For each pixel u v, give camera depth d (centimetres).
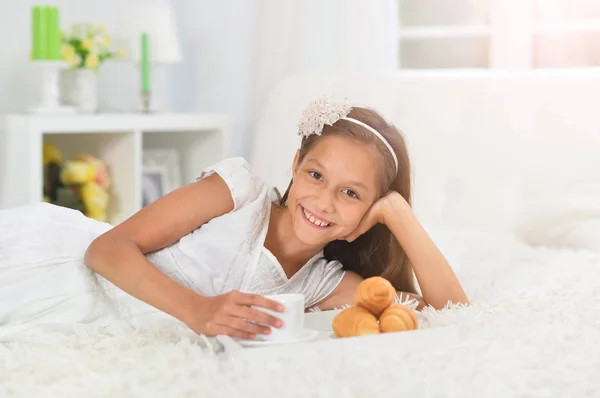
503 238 220
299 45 338
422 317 148
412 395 109
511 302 158
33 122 296
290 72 341
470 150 250
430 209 252
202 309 134
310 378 112
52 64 314
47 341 134
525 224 236
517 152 242
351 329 133
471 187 247
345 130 156
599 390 116
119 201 334
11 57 339
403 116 265
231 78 364
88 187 321
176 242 161
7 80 338
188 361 120
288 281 166
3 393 112
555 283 177
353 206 156
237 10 359
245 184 163
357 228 165
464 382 114
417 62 327
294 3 338
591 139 232
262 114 300
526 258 201
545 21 298
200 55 374
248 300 130
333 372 115
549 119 240
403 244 166
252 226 161
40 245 165
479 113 252
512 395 112
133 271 144
